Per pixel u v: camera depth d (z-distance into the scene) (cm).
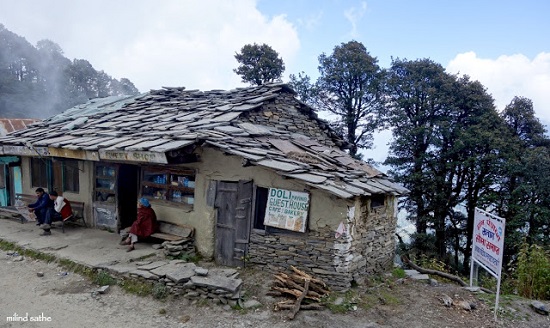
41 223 968
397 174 1978
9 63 4319
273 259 730
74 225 1048
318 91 2125
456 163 1767
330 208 681
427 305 655
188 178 855
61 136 1041
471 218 1928
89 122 1154
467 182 1962
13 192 1275
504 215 1816
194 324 547
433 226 1930
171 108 1106
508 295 771
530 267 842
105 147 796
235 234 777
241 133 801
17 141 1056
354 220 696
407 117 1966
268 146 802
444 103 1855
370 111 2073
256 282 689
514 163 1714
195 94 1222
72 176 1089
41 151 970
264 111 998
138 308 591
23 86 4084
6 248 853
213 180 804
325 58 2144
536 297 801
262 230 749
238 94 1101
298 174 665
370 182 816
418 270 959
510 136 1850
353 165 910
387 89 2020
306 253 699
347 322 566
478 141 1706
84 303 602
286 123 1078
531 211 1711
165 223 873
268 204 737
